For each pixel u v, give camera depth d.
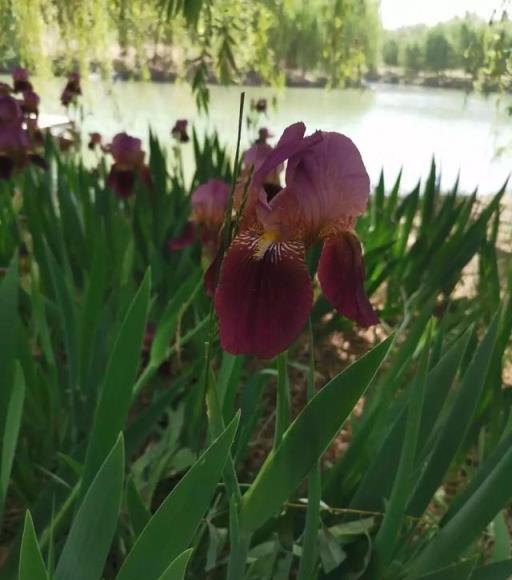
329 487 0.39
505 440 0.34
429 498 0.35
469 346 0.50
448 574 0.30
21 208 0.85
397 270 0.79
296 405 0.64
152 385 0.62
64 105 1.23
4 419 0.39
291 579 0.40
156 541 0.24
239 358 0.40
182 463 0.43
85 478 0.33
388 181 1.72
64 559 0.25
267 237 0.27
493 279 0.65
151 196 0.83
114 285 0.60
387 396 0.40
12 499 0.48
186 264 0.68
